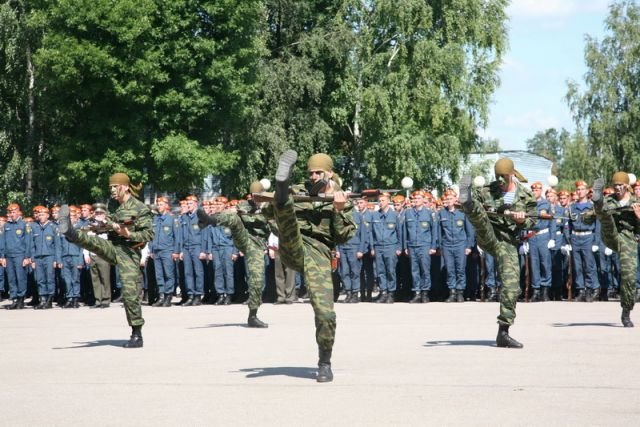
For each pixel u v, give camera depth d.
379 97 54.31
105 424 8.16
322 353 10.50
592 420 8.09
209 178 58.72
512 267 13.73
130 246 14.55
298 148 55.62
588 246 25.44
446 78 56.66
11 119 50.03
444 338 15.22
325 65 58.16
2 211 49.16
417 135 55.53
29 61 48.75
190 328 17.92
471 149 58.56
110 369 11.84
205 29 47.41
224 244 26.86
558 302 25.14
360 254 27.00
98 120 45.12
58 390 10.13
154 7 43.22
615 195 16.80
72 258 27.41
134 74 43.28
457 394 9.47
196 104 45.59
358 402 9.04
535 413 8.42
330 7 58.47
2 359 13.16
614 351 13.14
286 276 26.83
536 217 13.62
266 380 10.59
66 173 45.72
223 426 7.95
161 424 8.09
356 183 59.16
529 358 12.39
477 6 56.97
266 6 55.75
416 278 26.59
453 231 26.39
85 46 42.59
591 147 72.62
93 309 25.77
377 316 20.41
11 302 30.55
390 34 58.12
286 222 9.99
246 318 20.52
